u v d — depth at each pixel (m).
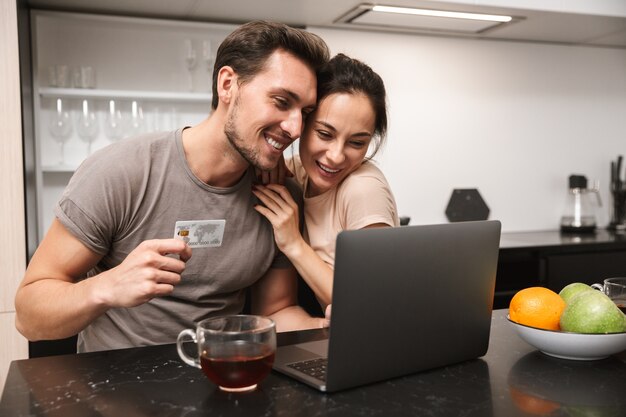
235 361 0.80
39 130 2.48
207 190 1.39
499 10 2.67
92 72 2.54
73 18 2.53
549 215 3.45
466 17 2.76
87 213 1.27
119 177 1.31
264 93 1.24
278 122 1.27
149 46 2.76
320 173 1.41
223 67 1.29
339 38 2.98
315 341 1.09
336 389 0.83
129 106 2.71
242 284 1.50
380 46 3.06
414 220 3.16
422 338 0.92
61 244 1.28
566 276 2.84
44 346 2.23
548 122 3.41
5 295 2.22
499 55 3.28
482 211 3.27
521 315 1.01
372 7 2.59
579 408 0.78
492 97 3.28
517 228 3.38
